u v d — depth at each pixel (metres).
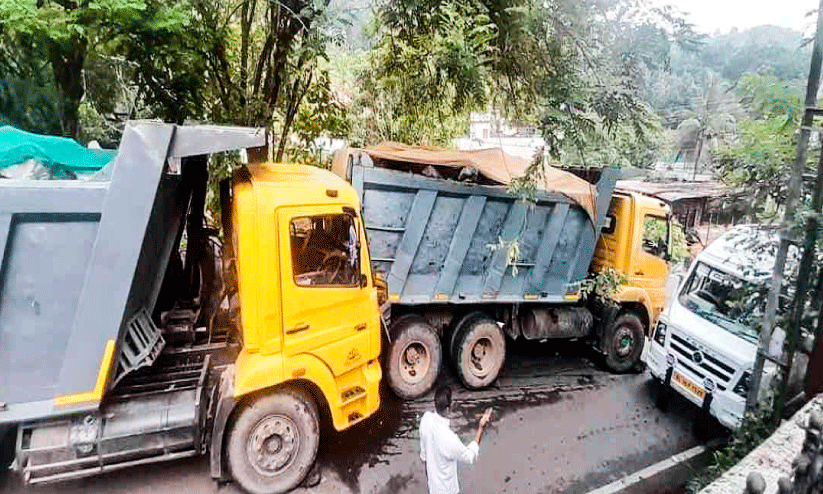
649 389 6.98
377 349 4.91
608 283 6.45
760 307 5.25
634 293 7.09
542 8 5.15
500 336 6.54
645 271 7.18
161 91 6.93
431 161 5.73
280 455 4.34
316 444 4.50
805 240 3.86
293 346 4.21
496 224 6.07
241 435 4.18
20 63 5.83
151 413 4.02
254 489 4.29
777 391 4.16
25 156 3.95
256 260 3.97
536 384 6.88
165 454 4.12
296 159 9.06
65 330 3.59
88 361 3.62
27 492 4.20
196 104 7.20
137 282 3.82
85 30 5.27
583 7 5.14
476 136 8.74
